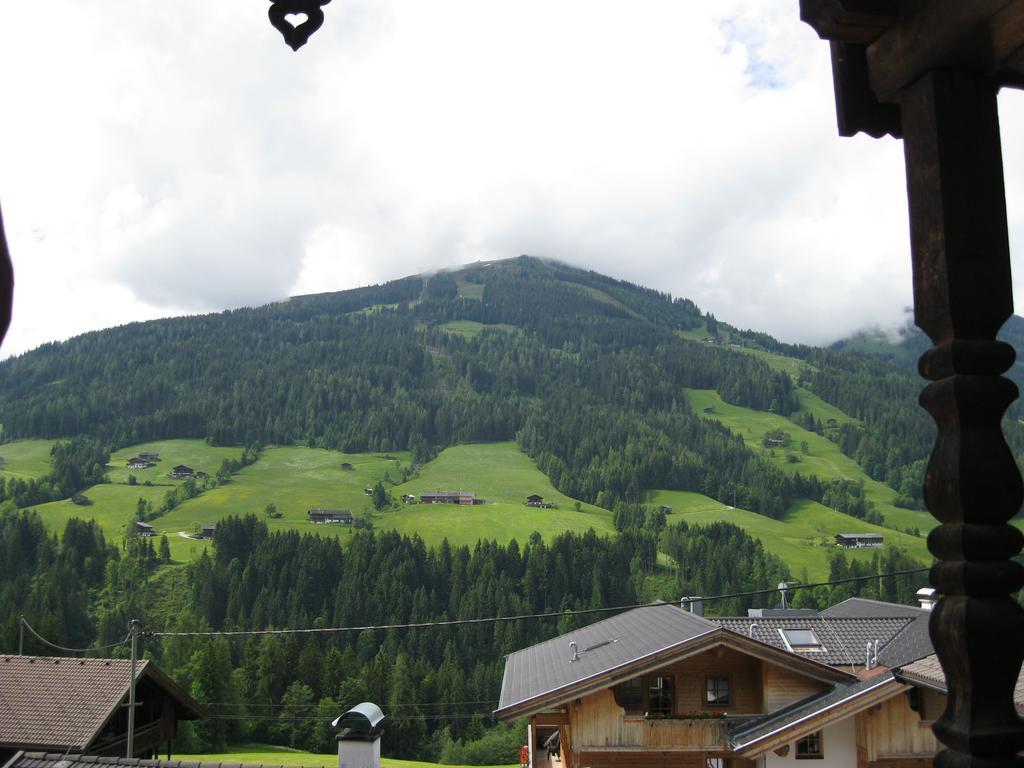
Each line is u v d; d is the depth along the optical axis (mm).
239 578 116875
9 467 197250
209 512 176250
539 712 18703
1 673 24672
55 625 78625
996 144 2918
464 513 180625
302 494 194750
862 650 23562
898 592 110500
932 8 2852
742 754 16844
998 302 2840
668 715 18891
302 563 117875
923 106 2953
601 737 18938
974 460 2764
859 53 3266
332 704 74250
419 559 124875
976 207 2863
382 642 104000
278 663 80062
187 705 27828
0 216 1882
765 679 18891
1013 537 2738
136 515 166500
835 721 16547
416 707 79000
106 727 23828
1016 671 2684
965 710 2689
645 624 22594
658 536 151375
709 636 18484
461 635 102750
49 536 133625
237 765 11703
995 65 2918
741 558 127688
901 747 16781
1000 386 2801
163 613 113750
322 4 3227
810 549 154125
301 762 59750
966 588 2711
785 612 32094
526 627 107750
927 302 2924
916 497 193250
